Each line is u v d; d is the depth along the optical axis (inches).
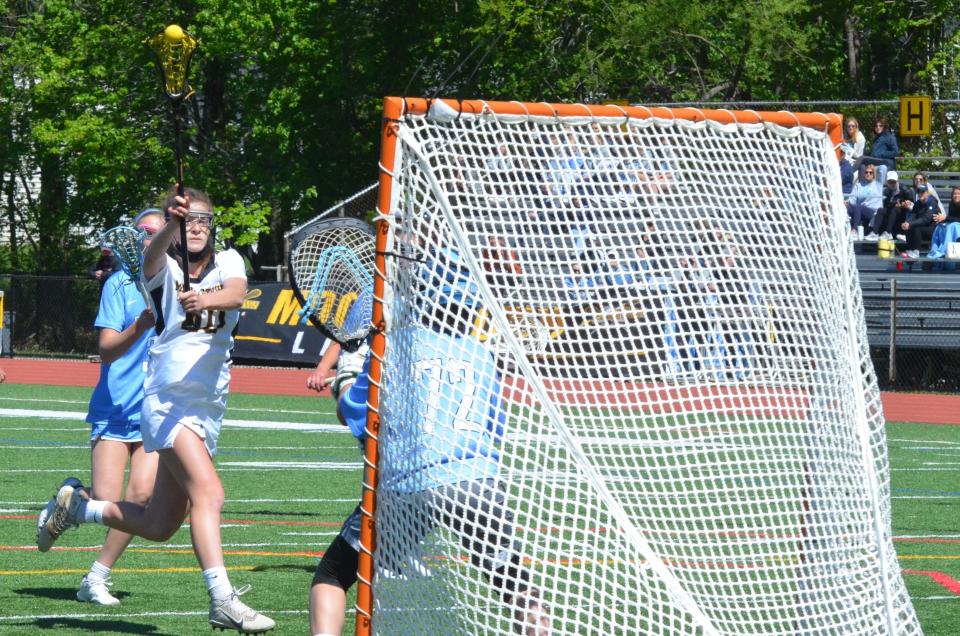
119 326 799.7
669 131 577.0
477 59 3508.9
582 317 546.6
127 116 4276.6
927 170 3639.3
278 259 4434.1
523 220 547.5
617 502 534.9
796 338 575.8
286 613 791.7
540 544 546.9
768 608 552.4
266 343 3102.9
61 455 1686.8
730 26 4141.2
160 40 655.8
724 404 558.6
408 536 539.8
